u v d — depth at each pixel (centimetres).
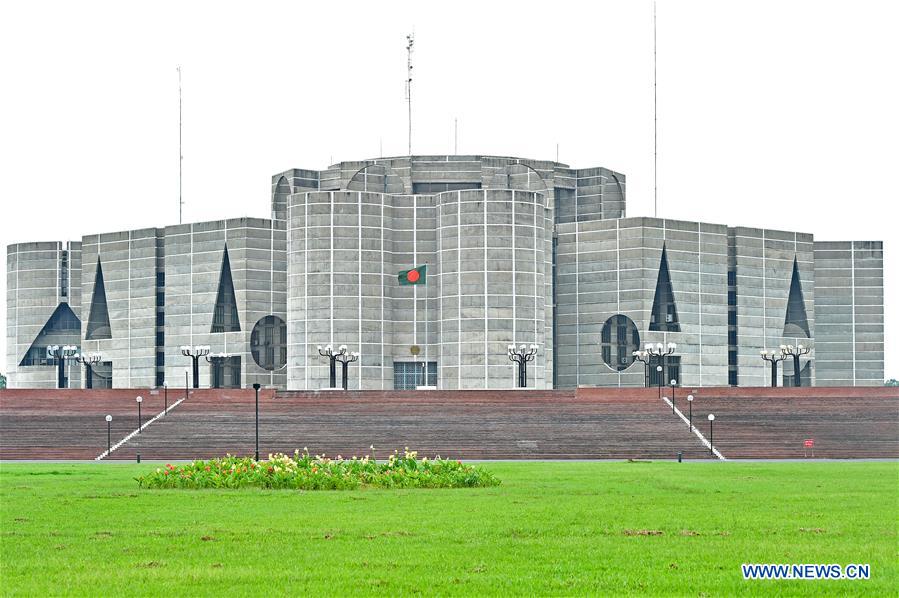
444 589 4194
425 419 14875
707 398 15700
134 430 14462
